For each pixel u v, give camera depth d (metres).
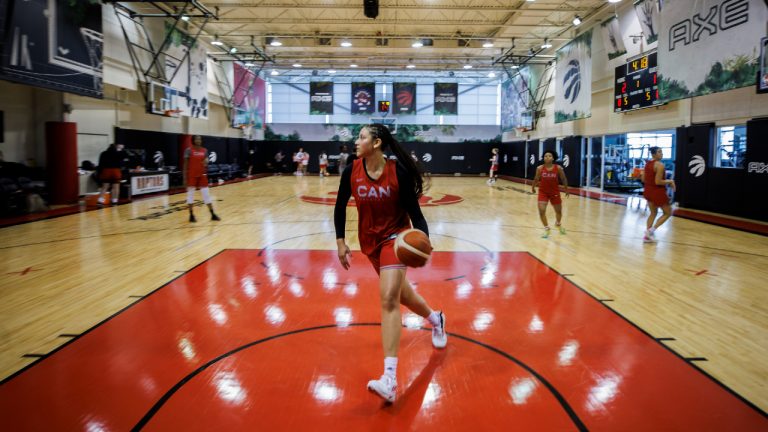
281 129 31.22
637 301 4.56
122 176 13.56
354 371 3.00
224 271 5.62
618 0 13.34
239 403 2.61
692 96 10.77
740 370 3.06
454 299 4.57
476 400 2.64
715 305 4.46
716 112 11.72
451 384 2.83
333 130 31.19
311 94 26.62
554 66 21.70
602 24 16.14
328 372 2.98
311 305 4.34
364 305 4.34
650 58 13.81
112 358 3.20
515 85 27.09
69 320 3.95
